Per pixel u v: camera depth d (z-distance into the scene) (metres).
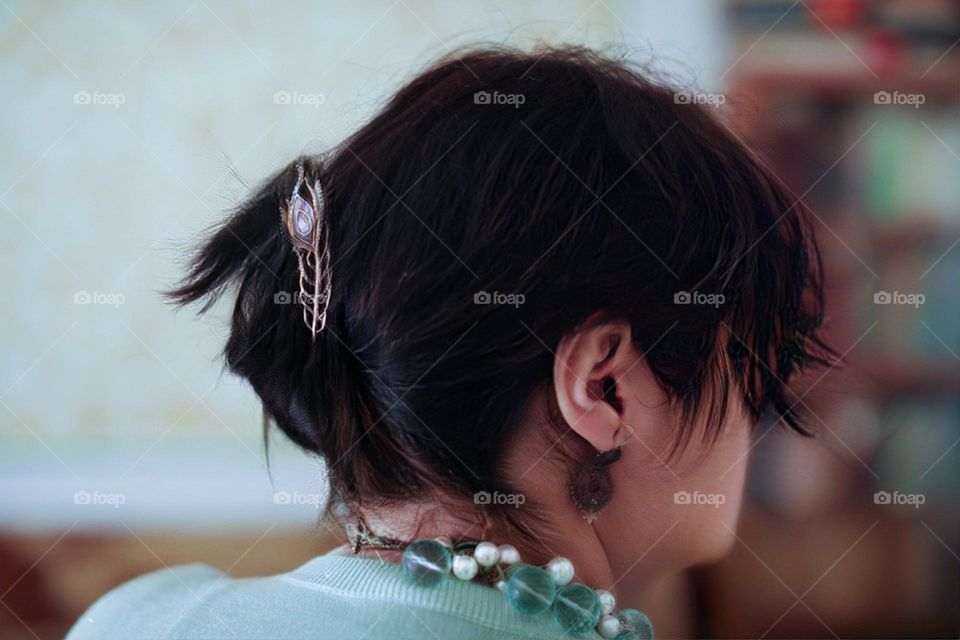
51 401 1.45
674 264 0.45
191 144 1.44
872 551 1.31
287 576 0.52
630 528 0.51
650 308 0.44
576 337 0.43
